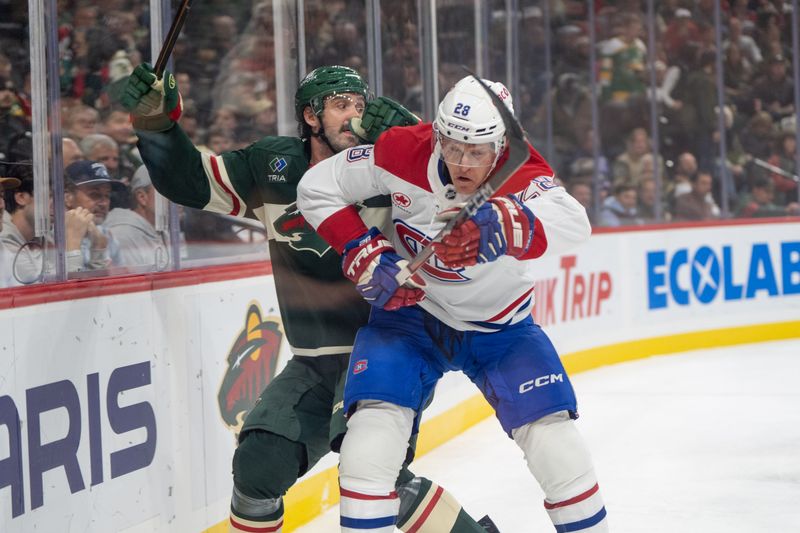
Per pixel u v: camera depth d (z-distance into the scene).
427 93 6.18
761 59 10.02
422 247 2.52
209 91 4.52
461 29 6.76
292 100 4.83
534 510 4.06
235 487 2.80
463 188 2.39
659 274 8.82
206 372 3.45
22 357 2.54
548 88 8.55
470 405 5.95
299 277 2.90
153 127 2.77
